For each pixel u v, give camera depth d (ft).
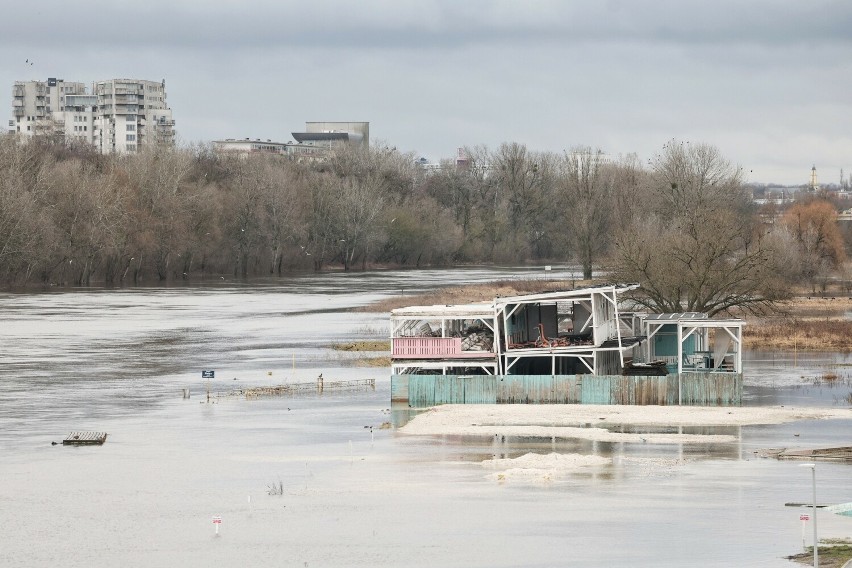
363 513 537.24
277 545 490.49
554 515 529.86
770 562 453.99
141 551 483.92
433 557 472.03
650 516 525.75
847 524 510.99
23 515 538.47
